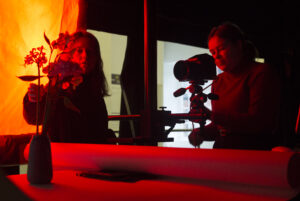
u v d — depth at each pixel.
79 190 0.77
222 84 1.72
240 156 0.78
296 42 4.24
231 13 3.83
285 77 4.23
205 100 1.44
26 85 2.09
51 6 2.20
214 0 3.66
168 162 0.88
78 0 2.31
